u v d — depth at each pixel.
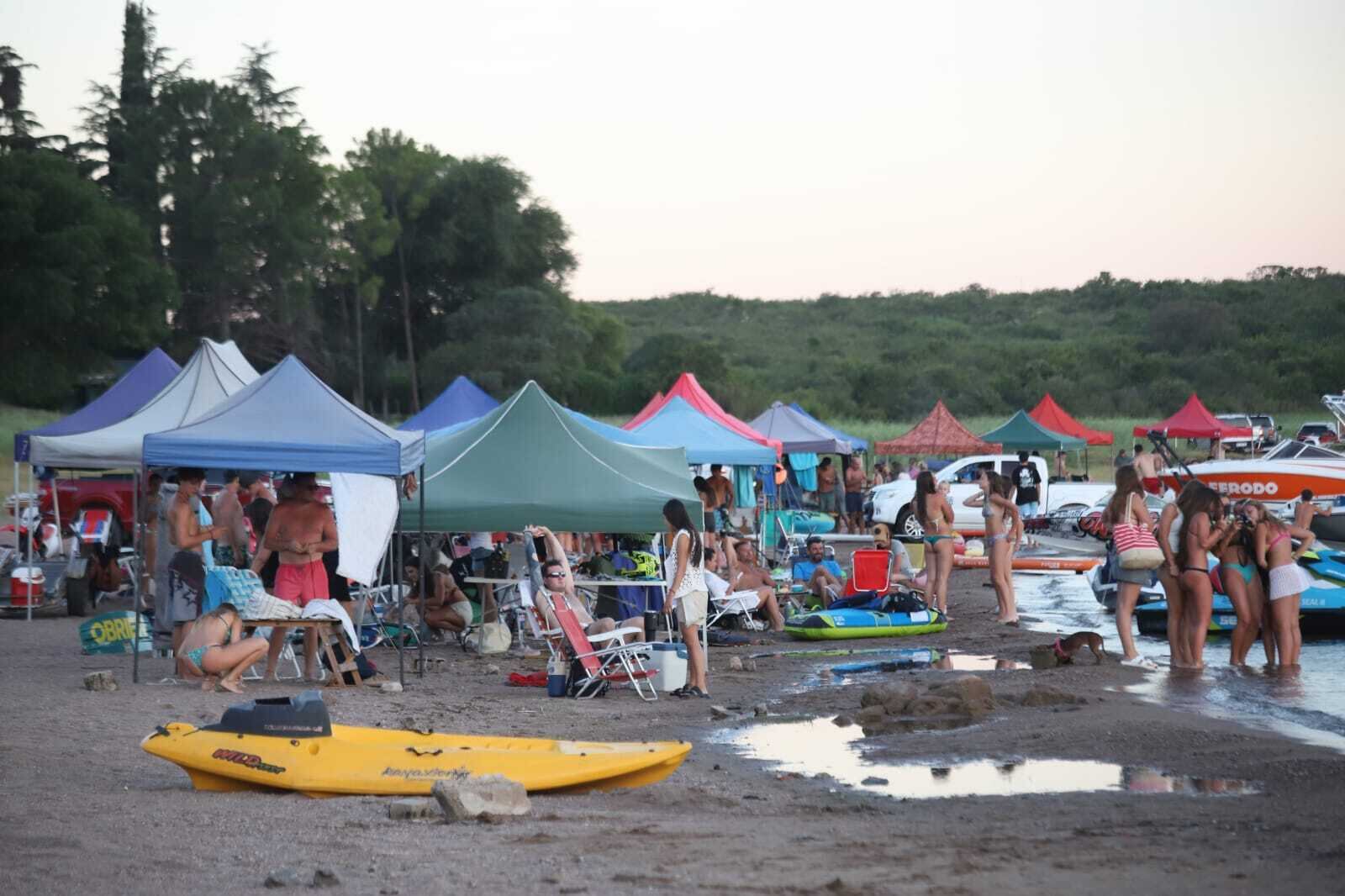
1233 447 74.56
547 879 6.62
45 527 27.58
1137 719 12.36
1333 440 72.69
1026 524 40.00
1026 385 141.25
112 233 77.88
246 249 89.94
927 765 10.77
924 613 20.86
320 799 9.01
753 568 22.64
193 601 15.34
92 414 25.48
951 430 52.91
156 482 20.61
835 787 9.88
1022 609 25.00
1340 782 9.50
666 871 6.81
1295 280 192.00
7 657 17.61
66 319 75.56
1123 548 16.67
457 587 20.20
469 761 9.47
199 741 9.52
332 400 16.16
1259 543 16.42
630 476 19.19
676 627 19.92
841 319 199.62
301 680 15.74
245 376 24.17
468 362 106.31
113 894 6.38
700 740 12.27
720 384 121.38
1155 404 136.62
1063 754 11.03
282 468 15.31
